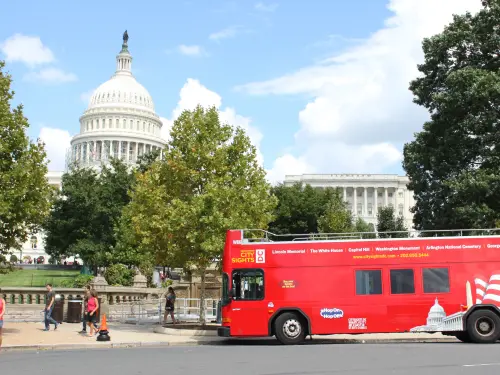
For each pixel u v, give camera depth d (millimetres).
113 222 75938
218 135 30750
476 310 21906
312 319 22188
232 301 22594
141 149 154625
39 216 24922
